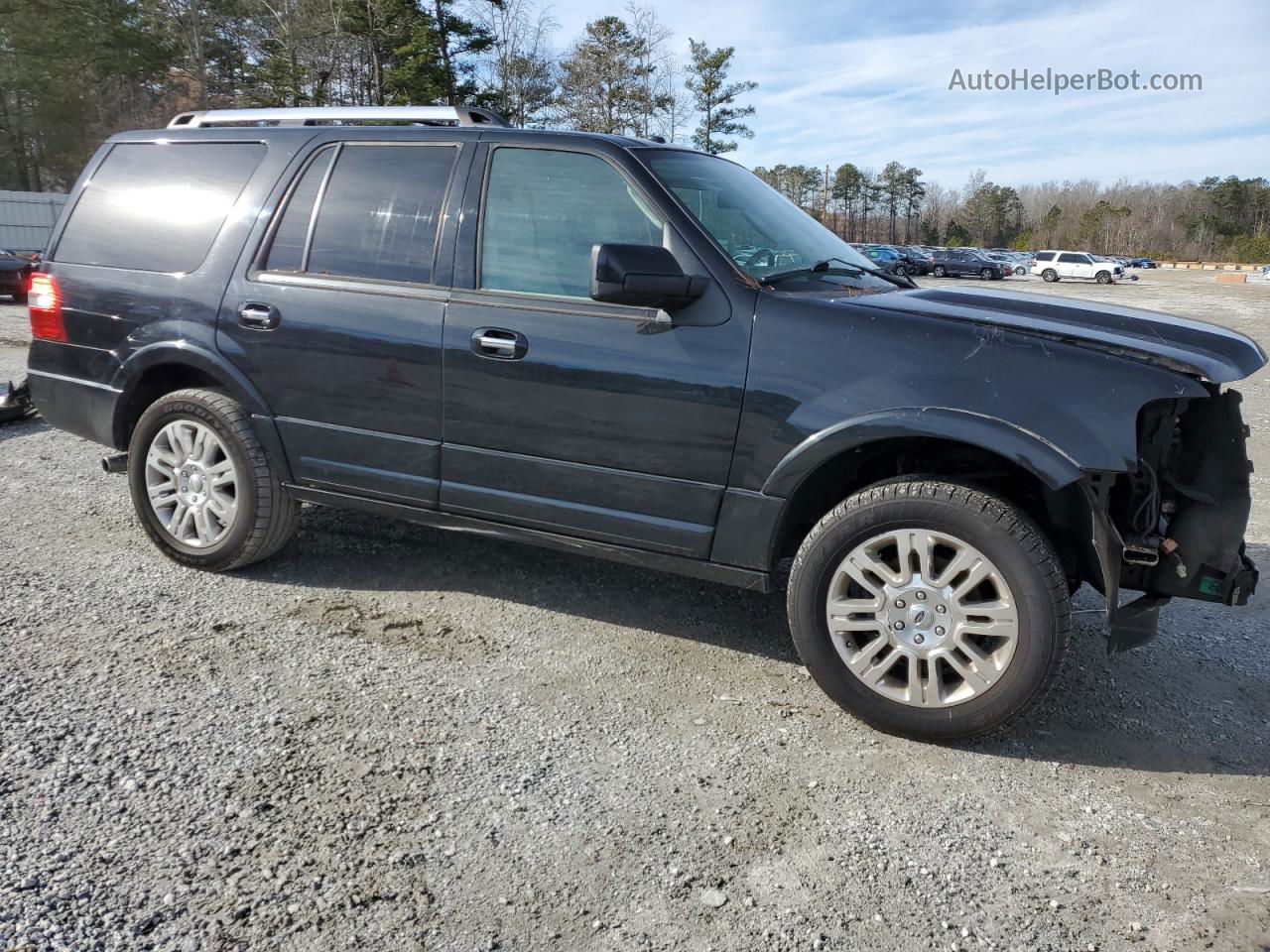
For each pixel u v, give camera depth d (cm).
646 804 257
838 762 283
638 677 332
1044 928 215
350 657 337
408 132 371
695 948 206
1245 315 2158
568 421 330
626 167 330
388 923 209
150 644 340
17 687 303
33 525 463
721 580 323
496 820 247
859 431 287
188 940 201
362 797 254
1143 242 10306
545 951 203
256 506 392
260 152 398
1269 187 10450
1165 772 285
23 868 221
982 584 287
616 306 322
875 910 220
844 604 297
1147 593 298
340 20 3581
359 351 361
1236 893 229
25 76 4297
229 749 274
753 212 358
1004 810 261
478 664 337
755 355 302
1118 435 266
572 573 429
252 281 384
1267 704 329
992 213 11788
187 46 4206
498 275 343
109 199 427
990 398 277
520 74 3781
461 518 363
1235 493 282
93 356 419
